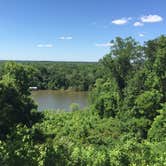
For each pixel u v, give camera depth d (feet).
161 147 87.25
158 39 166.61
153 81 152.66
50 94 335.88
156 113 142.72
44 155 36.76
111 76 187.01
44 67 411.75
